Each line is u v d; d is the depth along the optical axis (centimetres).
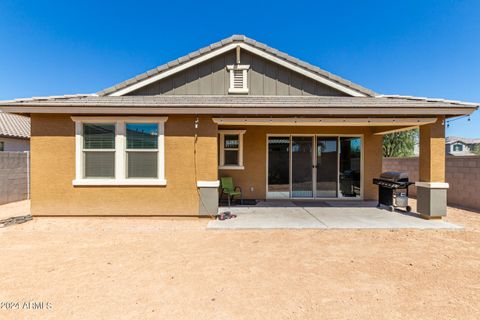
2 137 1720
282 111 696
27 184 1110
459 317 288
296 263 436
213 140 730
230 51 921
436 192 707
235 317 289
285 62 911
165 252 486
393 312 297
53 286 356
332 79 911
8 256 465
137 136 737
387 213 800
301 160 1039
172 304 314
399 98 849
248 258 457
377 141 1045
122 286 357
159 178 727
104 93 874
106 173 735
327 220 705
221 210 835
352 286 358
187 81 909
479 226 666
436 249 502
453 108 671
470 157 927
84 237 579
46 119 718
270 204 941
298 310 302
